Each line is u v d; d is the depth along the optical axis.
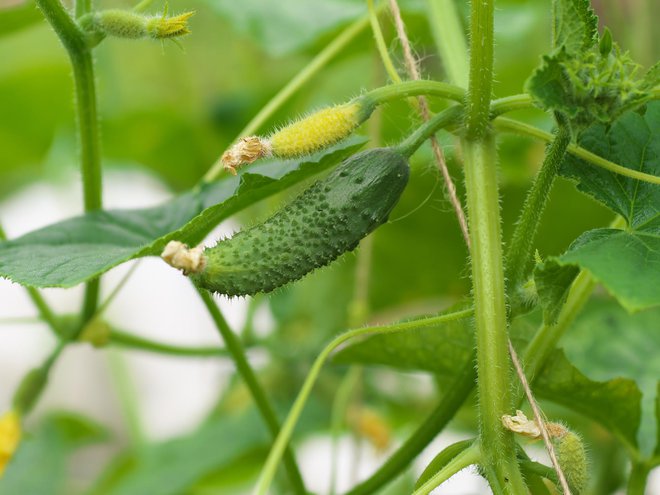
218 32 1.38
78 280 0.72
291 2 1.19
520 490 0.68
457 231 1.09
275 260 0.67
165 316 1.62
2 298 1.69
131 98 1.39
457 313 0.73
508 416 0.68
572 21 0.67
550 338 0.80
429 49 1.10
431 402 1.19
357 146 0.77
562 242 1.09
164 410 1.66
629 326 0.98
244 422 1.17
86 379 1.74
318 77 1.27
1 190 1.53
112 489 1.22
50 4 0.78
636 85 0.67
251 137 0.67
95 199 0.85
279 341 1.13
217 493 1.30
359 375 1.05
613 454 0.99
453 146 0.82
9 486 1.31
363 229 0.69
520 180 1.06
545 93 0.66
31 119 1.34
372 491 0.80
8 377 1.71
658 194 0.72
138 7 0.82
